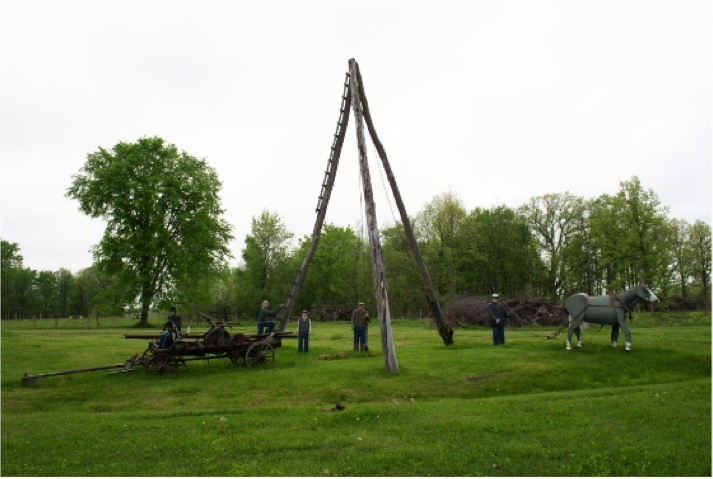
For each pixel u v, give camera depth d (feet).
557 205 204.64
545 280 211.00
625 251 147.74
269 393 47.57
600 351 61.41
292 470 25.75
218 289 268.62
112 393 49.32
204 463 27.17
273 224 232.53
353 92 70.74
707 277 215.10
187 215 157.28
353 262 234.79
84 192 154.51
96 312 153.17
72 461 27.86
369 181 64.69
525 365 54.95
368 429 33.22
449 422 34.04
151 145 156.97
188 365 61.82
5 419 38.75
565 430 31.48
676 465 25.09
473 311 147.54
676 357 57.47
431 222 217.77
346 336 103.04
